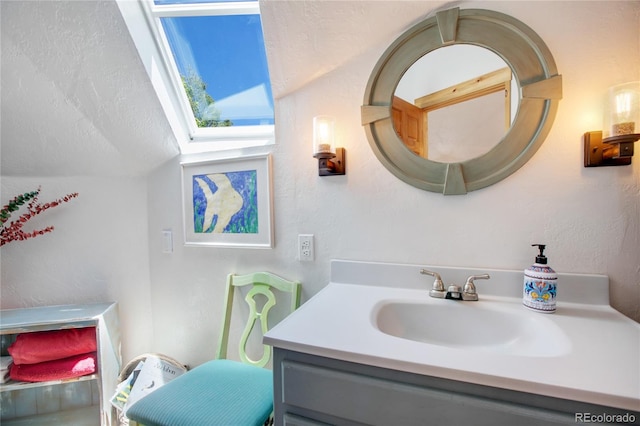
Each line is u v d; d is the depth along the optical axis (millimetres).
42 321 1210
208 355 1450
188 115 1541
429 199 1010
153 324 1571
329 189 1155
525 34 870
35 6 1002
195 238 1447
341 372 586
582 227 849
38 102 1203
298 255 1216
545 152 873
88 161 1429
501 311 809
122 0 1071
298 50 1091
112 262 1513
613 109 751
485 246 949
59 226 1438
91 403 1392
